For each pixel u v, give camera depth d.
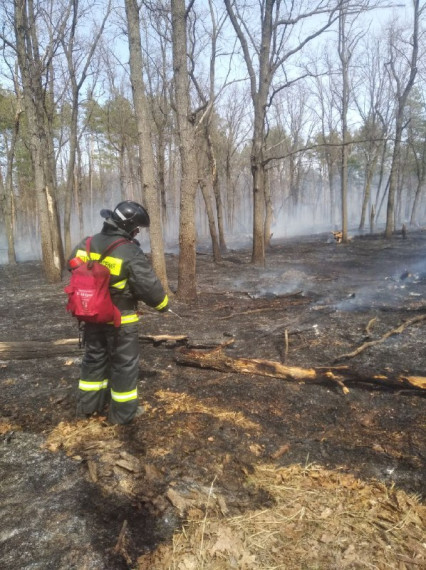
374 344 5.11
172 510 2.35
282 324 6.20
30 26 12.00
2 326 6.64
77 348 5.00
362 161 40.84
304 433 3.16
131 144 25.19
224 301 7.94
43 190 10.92
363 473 2.68
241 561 2.02
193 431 3.16
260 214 13.10
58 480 2.62
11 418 3.46
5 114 19.64
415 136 30.78
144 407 3.53
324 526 2.24
